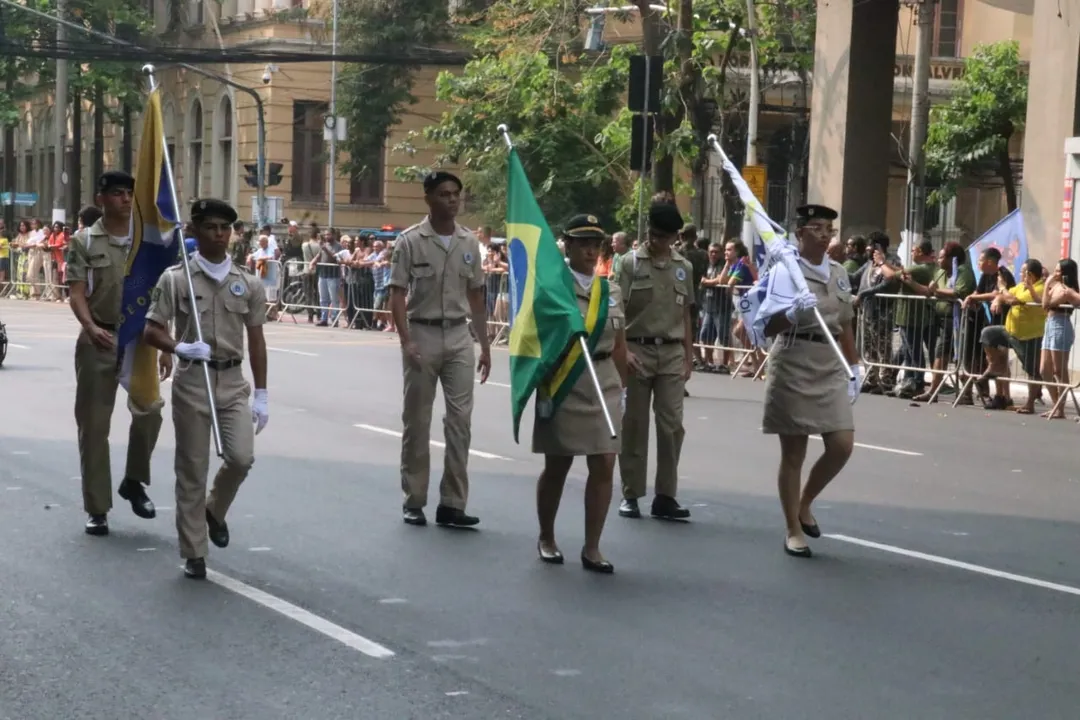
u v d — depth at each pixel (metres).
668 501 12.01
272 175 45.06
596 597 9.30
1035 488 14.07
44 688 7.29
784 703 7.22
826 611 9.07
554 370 9.89
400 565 10.07
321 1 53.69
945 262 21.97
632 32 45.84
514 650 8.05
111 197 10.80
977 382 21.31
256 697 7.18
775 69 40.03
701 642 8.30
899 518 12.33
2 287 49.59
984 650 8.27
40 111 74.81
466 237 11.58
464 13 50.06
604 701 7.20
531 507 12.31
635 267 11.83
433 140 42.00
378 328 34.84
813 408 10.66
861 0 28.67
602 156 39.81
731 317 25.64
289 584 9.47
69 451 14.61
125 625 8.43
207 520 10.05
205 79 60.16
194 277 9.67
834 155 29.17
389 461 14.58
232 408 9.78
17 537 10.70
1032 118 24.94
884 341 22.80
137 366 10.79
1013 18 47.44
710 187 39.59
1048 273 23.89
